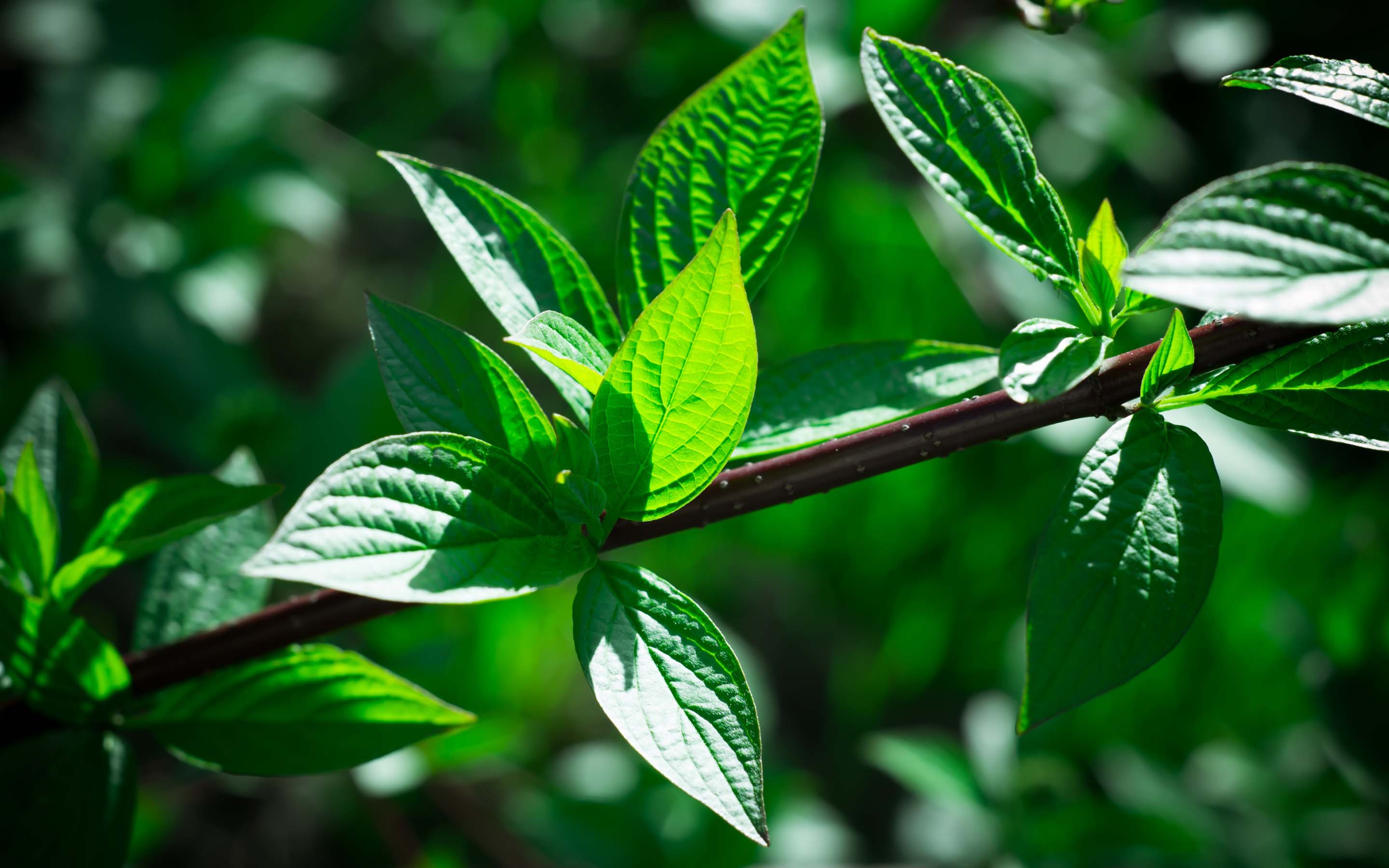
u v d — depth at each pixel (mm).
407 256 1545
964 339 1037
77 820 505
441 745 814
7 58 1321
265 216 1135
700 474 462
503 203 490
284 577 438
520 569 454
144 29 1272
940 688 1225
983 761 967
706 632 455
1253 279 420
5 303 1249
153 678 496
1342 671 920
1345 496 1002
